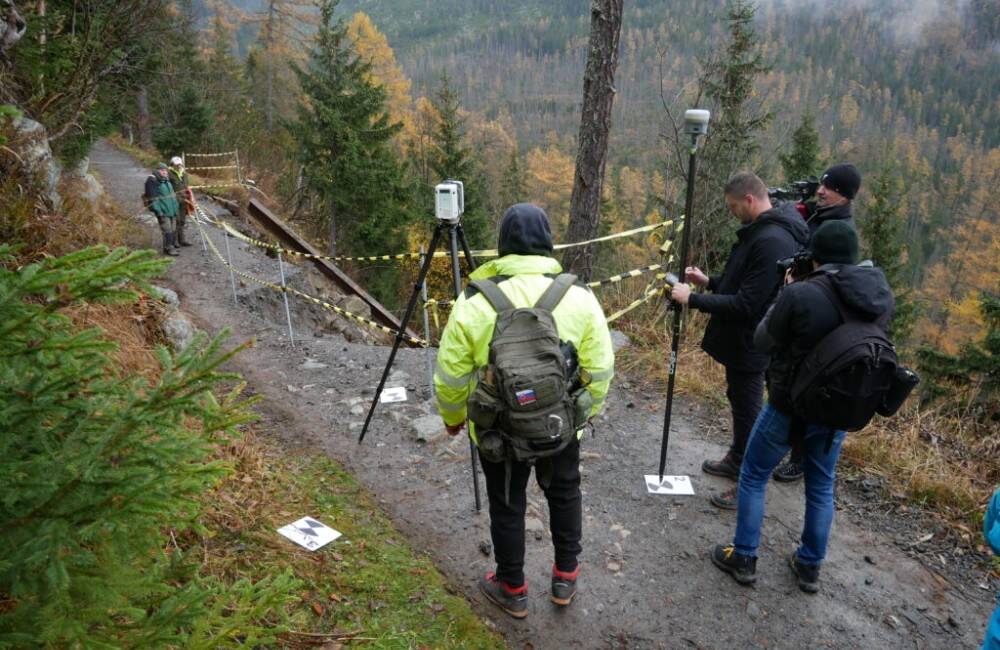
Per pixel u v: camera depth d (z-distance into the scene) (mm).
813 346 2754
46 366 1533
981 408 5184
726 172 9312
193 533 2846
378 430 4691
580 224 6637
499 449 2412
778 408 2955
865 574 3359
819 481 3082
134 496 1439
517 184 45625
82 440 1556
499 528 2832
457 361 2473
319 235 22641
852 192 3678
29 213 4215
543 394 2312
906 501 3914
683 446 4516
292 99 39250
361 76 22578
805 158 16609
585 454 4395
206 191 16406
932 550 3549
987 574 3389
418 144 33969
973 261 61531
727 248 8070
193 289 9336
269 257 12133
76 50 6754
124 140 26094
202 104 22594
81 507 1413
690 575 3305
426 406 5082
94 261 1554
